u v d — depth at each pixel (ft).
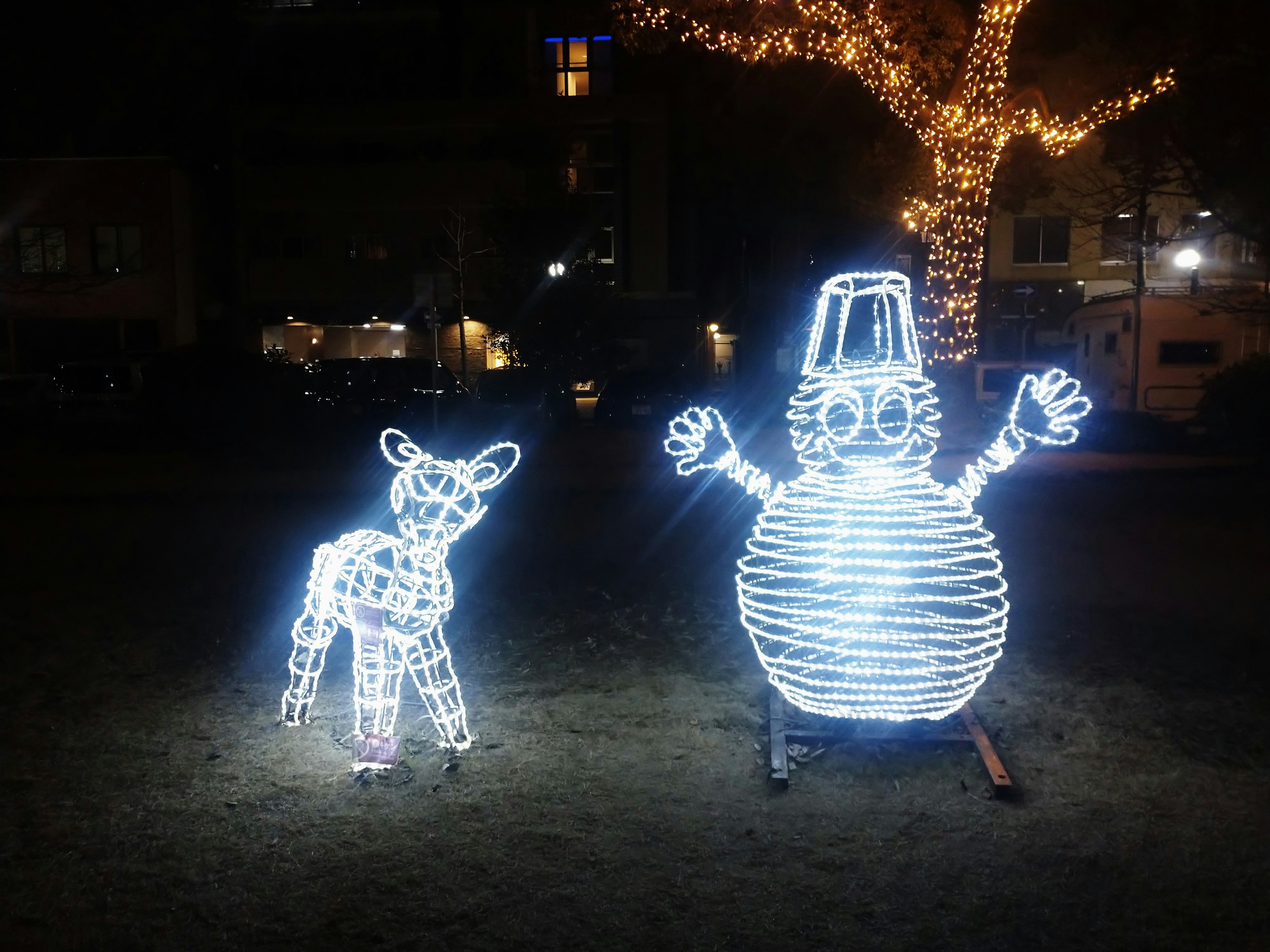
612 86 128.57
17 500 49.67
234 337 131.54
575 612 27.12
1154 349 85.92
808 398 17.85
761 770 16.93
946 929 12.44
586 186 127.65
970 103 63.10
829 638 18.65
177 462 68.64
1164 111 61.36
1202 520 42.22
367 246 131.64
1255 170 54.34
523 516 44.68
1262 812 15.35
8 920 12.73
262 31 131.64
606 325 107.04
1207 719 19.07
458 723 18.84
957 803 15.74
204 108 132.36
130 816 15.42
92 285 88.28
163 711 19.98
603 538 38.73
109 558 35.42
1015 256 116.88
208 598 29.30
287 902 13.07
